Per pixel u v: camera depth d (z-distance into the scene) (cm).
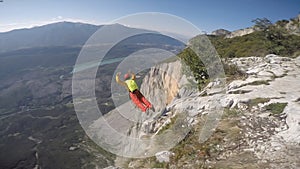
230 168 539
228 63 1306
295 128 641
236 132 698
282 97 852
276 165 523
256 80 1071
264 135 659
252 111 812
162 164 596
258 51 2320
